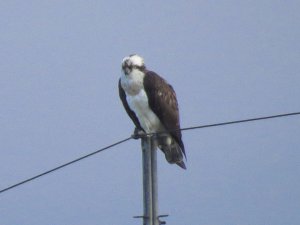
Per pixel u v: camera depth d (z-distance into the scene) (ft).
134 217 35.42
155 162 36.29
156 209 35.45
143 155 36.47
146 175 36.11
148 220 35.27
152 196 35.68
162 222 35.42
